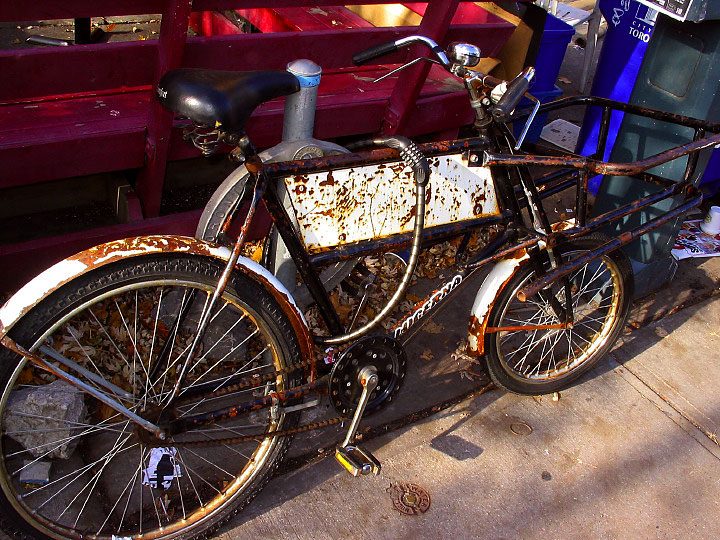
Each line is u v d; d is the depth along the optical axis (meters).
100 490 2.46
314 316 3.23
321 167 2.19
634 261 3.66
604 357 3.35
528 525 2.51
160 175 3.02
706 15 2.71
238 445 2.70
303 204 2.23
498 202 2.61
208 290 2.08
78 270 1.86
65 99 3.17
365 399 2.38
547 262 2.75
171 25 2.45
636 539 2.52
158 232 3.17
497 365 2.85
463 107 3.89
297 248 2.25
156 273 1.98
